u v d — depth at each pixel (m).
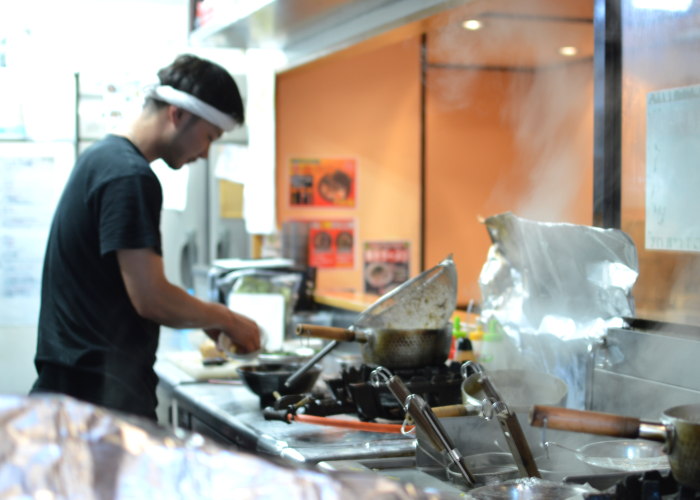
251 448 1.81
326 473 0.50
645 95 1.86
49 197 3.90
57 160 3.90
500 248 2.05
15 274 3.86
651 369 1.63
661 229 1.83
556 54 5.15
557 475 1.41
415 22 2.62
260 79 4.27
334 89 4.96
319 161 4.96
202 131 2.12
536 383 1.67
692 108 1.73
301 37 3.27
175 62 2.10
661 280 1.84
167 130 2.09
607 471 1.33
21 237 3.87
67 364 1.95
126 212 1.89
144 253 1.91
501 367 2.04
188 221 4.22
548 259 1.93
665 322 1.67
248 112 4.29
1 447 0.44
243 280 3.24
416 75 5.15
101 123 3.96
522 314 1.97
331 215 5.01
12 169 3.85
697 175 1.71
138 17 4.07
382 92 5.07
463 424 1.48
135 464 0.46
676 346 1.57
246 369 2.24
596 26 1.96
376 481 0.50
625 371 1.69
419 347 1.94
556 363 1.88
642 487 1.12
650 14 1.84
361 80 5.01
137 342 2.00
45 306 2.03
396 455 1.60
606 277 1.83
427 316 2.04
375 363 1.96
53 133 3.90
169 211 4.17
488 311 2.07
